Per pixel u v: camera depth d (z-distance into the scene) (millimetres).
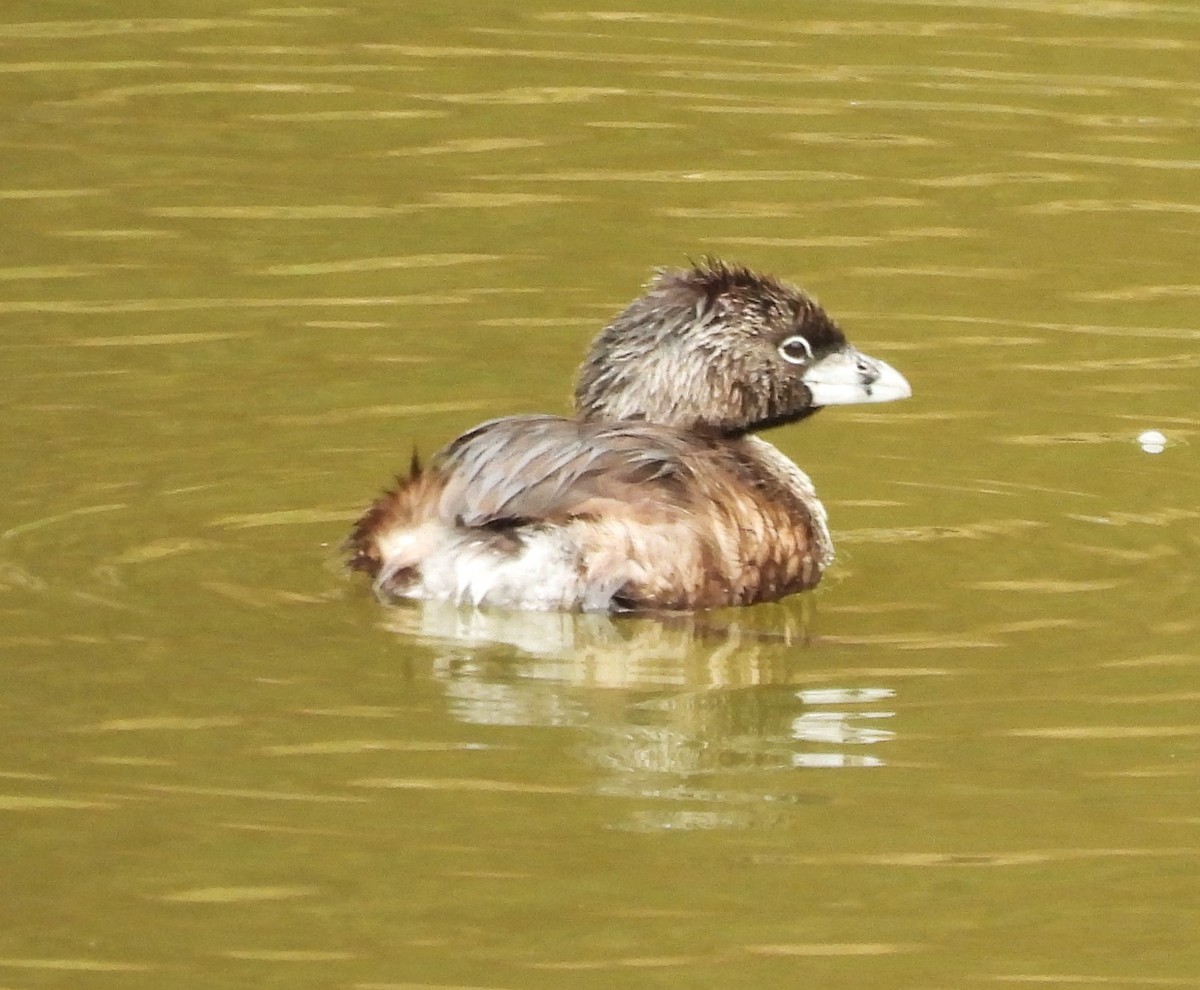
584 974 8391
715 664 10781
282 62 19641
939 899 8875
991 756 9883
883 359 14742
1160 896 8891
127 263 15977
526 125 18375
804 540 11750
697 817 9383
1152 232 16594
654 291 12562
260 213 16797
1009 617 11336
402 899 8828
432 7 20891
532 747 9906
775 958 8492
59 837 9156
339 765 9711
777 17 20656
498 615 11133
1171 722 10180
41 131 18125
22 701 10172
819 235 16484
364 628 11000
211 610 11164
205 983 8305
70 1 20859
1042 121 18438
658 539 11234
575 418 12602
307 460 13188
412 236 16484
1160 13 20781
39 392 13984
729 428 12594
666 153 17859
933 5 20969
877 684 10594
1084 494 12984
